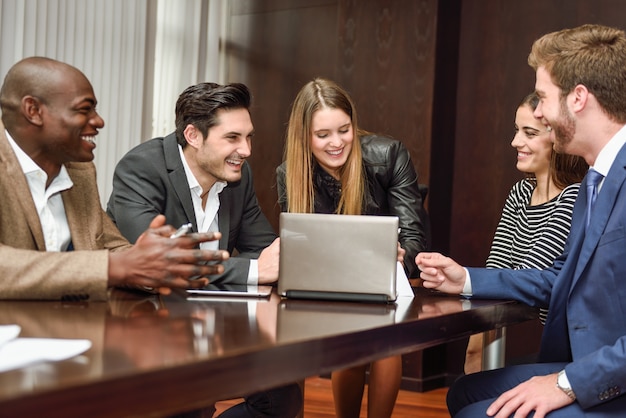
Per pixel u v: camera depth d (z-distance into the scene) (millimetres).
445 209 5020
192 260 1618
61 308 1542
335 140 2775
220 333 1308
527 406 1699
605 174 1897
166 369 1031
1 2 3840
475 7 4992
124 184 2416
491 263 2762
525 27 4840
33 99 1735
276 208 5402
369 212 2943
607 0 4586
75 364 1027
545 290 2082
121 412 980
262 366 1188
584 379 1665
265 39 5465
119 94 4582
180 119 2434
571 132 1906
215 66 5414
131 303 1679
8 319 1385
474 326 1824
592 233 1826
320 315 1605
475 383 2104
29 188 1810
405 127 4879
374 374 2791
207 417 2207
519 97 4863
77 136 1776
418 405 4391
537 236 2562
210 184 2500
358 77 5031
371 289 1899
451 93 5008
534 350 4699
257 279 2150
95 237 1966
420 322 1597
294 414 2350
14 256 1607
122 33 4578
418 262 2078
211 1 5395
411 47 4867
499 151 4930
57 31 4172
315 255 1905
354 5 5051
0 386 909
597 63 1841
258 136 5477
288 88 5387
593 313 1815
